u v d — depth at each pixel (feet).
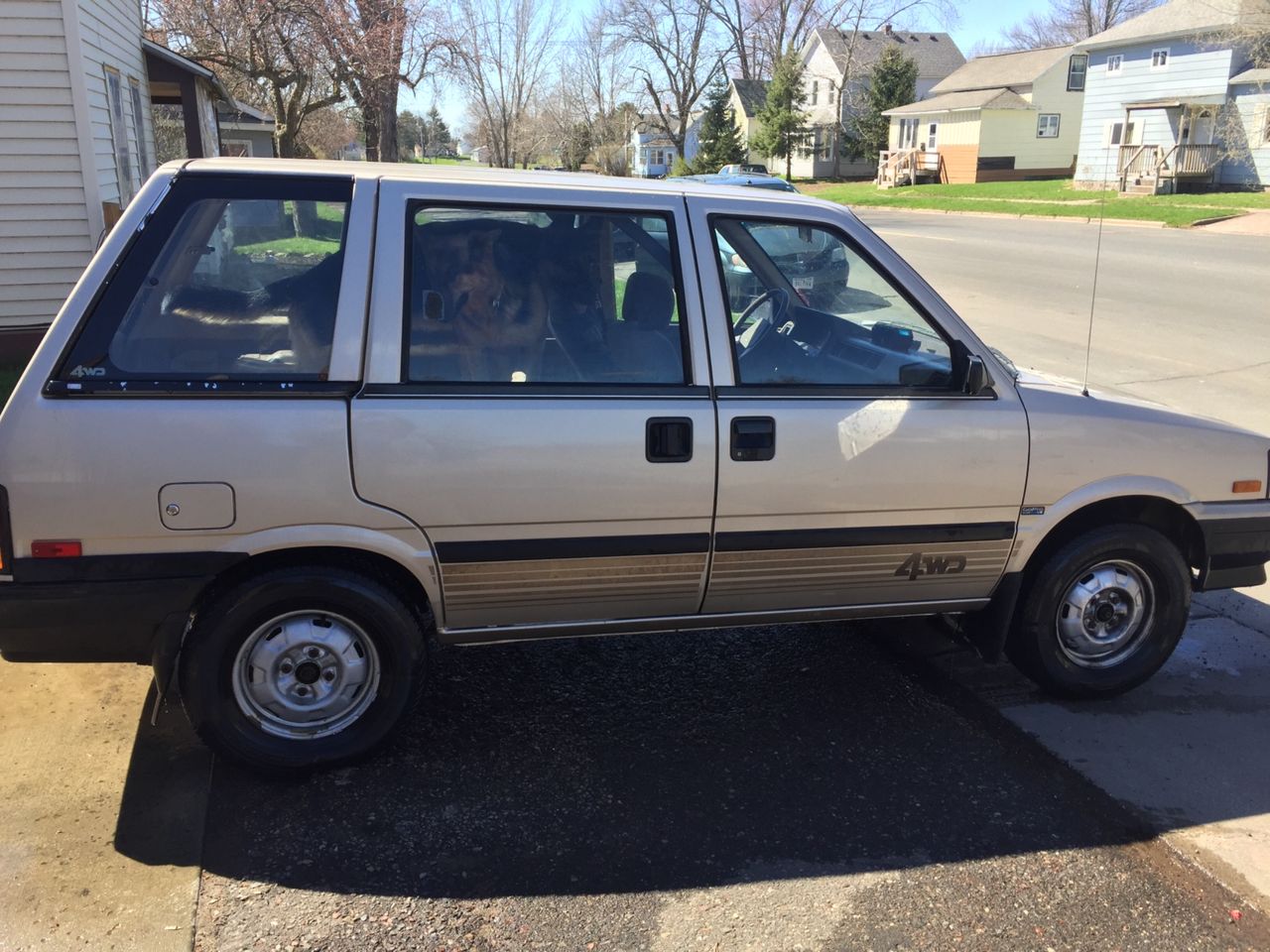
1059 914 9.16
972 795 10.95
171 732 11.67
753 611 11.64
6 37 29.96
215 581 10.09
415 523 10.11
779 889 9.41
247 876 9.34
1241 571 13.08
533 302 10.56
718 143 179.32
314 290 9.97
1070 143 153.07
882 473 11.19
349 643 10.57
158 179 9.80
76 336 9.47
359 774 10.99
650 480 10.54
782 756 11.68
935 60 202.59
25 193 31.35
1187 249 65.92
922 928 8.95
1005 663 14.10
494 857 9.72
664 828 10.25
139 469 9.45
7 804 10.22
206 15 61.11
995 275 54.85
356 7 66.39
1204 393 28.89
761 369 11.09
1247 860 9.95
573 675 13.50
